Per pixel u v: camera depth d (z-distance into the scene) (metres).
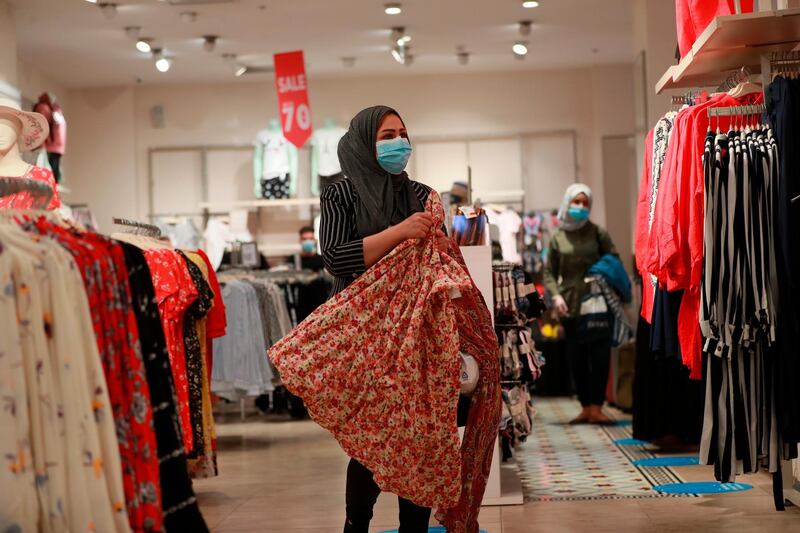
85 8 8.62
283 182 11.53
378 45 10.37
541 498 4.44
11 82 8.38
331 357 2.77
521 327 4.67
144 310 2.24
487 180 11.87
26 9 8.55
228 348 7.36
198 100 12.01
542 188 11.79
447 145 11.91
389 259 2.83
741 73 3.92
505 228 10.63
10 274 1.90
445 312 2.77
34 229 2.12
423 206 3.09
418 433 2.72
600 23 9.71
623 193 10.97
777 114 3.32
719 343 3.43
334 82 11.94
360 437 2.76
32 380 1.92
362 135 3.00
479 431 2.94
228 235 10.42
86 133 11.89
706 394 3.56
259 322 7.46
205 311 4.46
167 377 2.26
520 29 9.63
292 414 8.72
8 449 1.85
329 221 2.97
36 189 2.42
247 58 10.73
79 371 1.96
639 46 8.31
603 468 5.25
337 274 2.91
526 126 11.83
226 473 5.65
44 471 1.92
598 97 11.66
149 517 2.08
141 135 12.01
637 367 5.80
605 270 7.30
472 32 9.92
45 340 1.94
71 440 1.93
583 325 7.30
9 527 1.84
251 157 11.99
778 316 3.38
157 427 2.21
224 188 11.99
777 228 3.40
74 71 11.02
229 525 4.12
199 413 4.46
